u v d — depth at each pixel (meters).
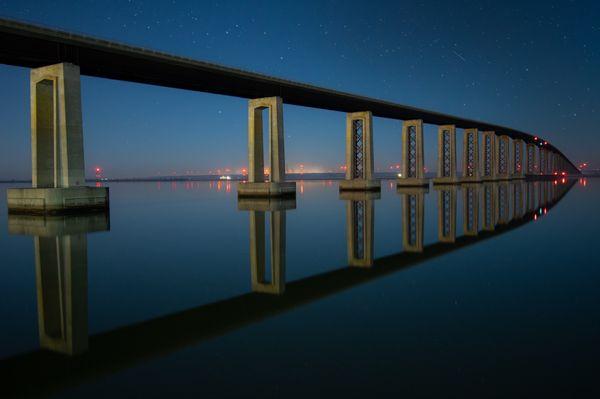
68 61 38.44
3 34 34.69
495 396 4.72
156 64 45.81
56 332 7.63
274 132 57.78
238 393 4.99
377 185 75.31
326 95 66.50
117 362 6.11
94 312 8.86
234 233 22.23
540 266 12.24
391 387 5.02
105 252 16.66
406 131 93.44
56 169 37.78
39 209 35.97
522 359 5.73
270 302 9.40
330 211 34.81
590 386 4.92
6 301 9.83
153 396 5.00
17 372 5.87
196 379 5.43
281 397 4.85
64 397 5.04
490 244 17.16
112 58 42.59
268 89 58.88
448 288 9.97
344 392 4.92
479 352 6.01
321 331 7.14
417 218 28.55
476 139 113.88
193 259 15.09
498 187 81.75
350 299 9.27
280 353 6.23
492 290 9.61
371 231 22.47
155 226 25.80
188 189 103.81
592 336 6.55
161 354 6.35
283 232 22.30
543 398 4.66
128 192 86.25
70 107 37.28
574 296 8.91
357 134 79.88
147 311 8.88
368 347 6.32
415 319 7.63
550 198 45.69
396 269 12.77
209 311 8.78
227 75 51.88
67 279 12.04
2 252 16.84
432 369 5.48
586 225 22.16
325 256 15.62
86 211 37.41
